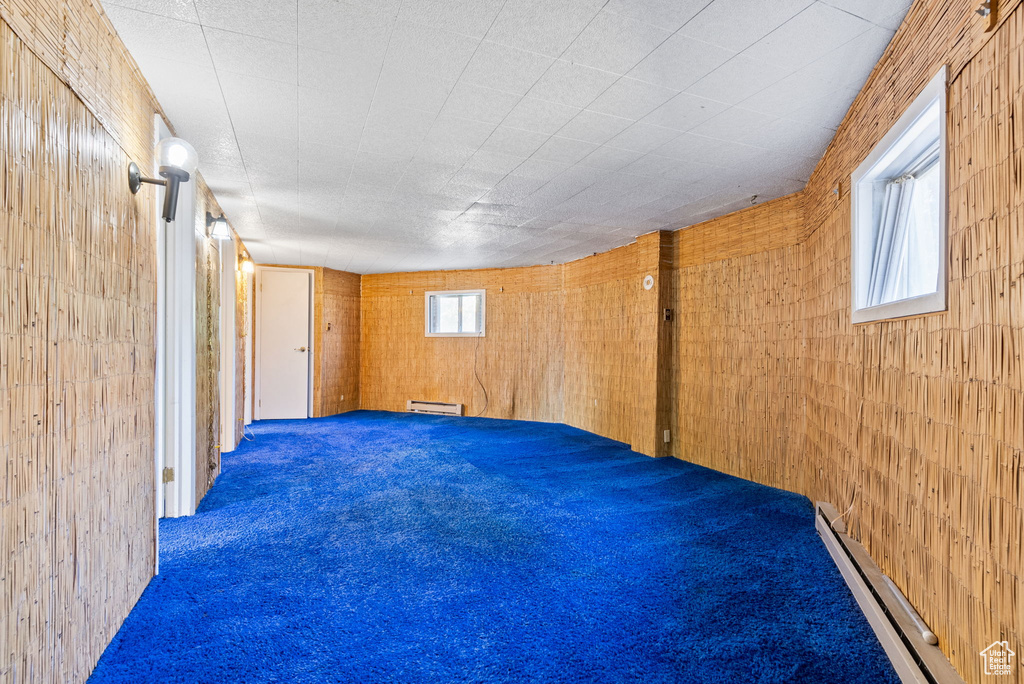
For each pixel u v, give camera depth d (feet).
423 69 6.83
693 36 6.07
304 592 6.92
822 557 8.28
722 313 14.25
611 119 8.36
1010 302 3.96
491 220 15.06
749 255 13.34
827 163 9.46
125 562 6.10
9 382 3.63
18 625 3.76
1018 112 3.84
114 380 5.67
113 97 5.70
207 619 6.17
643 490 12.29
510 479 13.25
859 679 5.21
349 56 6.51
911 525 5.87
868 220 7.71
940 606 5.13
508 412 23.89
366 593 6.93
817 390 10.39
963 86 4.67
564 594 6.98
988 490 4.27
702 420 14.96
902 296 7.35
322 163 10.41
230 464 14.53
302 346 23.67
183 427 9.98
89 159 4.98
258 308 23.00
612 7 5.52
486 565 7.91
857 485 7.84
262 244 18.88
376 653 5.56
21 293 3.77
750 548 8.65
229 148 9.62
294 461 14.99
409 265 23.82
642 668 5.37
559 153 9.81
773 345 12.55
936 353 5.26
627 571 7.73
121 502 5.93
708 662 5.48
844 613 6.50
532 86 7.29
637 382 16.98
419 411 25.63
